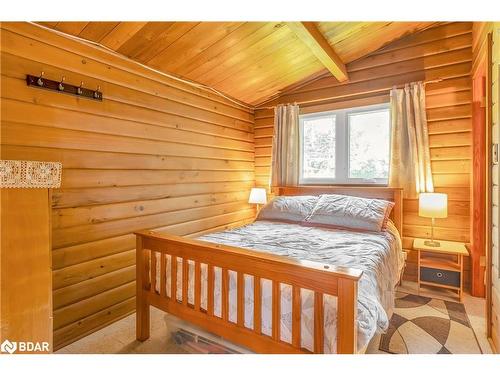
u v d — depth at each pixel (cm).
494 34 178
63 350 183
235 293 153
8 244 123
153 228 252
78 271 197
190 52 243
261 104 399
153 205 252
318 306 122
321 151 363
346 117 341
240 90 343
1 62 160
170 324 183
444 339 190
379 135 324
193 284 171
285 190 365
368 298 135
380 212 270
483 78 248
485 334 195
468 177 276
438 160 289
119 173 223
